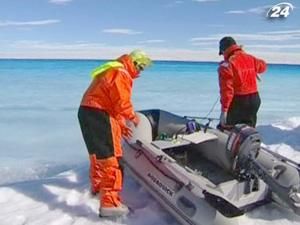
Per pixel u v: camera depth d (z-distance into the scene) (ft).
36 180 13.46
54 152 25.53
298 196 9.88
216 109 46.96
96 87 10.20
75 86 75.56
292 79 109.60
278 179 10.11
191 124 12.45
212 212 8.80
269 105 51.24
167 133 12.76
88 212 10.80
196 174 10.52
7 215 10.71
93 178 11.69
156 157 10.96
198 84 83.15
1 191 12.23
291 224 9.88
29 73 118.01
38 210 11.01
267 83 92.32
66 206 11.21
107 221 10.23
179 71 148.25
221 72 12.80
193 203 9.29
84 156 24.35
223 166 11.48
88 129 10.16
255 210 10.55
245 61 13.01
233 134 10.71
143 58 10.23
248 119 13.50
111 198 10.25
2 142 28.81
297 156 15.55
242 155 10.43
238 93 13.07
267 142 18.33
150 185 11.07
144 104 51.57
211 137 11.71
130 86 10.09
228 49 13.07
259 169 10.16
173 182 10.18
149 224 10.03
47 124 36.19
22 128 34.40
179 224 9.98
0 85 77.46
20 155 24.81
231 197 10.11
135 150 12.17
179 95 61.98
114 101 10.02
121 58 10.33
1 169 21.49
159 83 84.69
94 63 226.17
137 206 11.09
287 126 22.56
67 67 167.53
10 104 49.98
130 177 12.84
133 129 12.32
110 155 10.15
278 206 10.69
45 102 51.96
